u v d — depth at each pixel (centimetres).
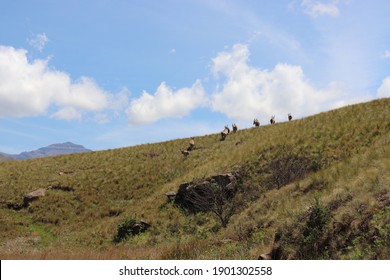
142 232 3009
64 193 4322
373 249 970
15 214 3978
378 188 1197
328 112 4191
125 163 5003
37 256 2003
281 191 2041
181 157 4856
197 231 2697
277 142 3491
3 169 5256
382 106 3594
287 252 1191
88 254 2081
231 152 4128
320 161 2786
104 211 3800
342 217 1152
